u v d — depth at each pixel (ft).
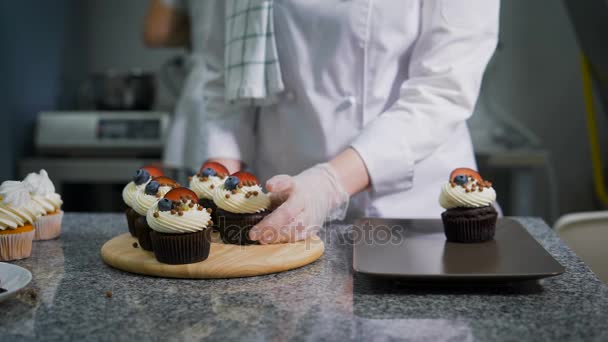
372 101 4.33
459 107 3.99
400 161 3.79
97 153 8.54
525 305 2.51
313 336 2.19
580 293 2.66
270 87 4.32
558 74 9.97
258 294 2.67
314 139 4.49
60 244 3.65
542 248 3.13
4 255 3.23
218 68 4.96
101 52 10.39
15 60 8.03
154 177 3.76
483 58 4.00
